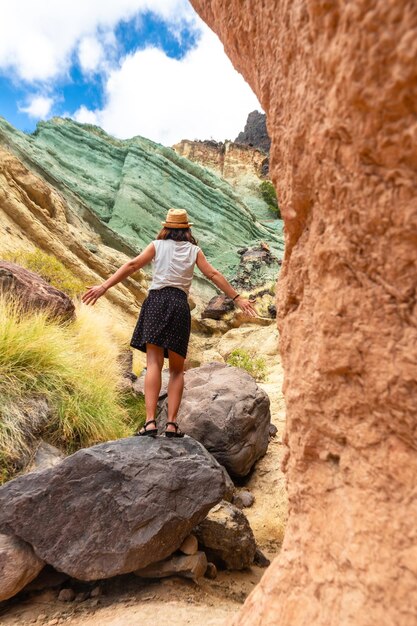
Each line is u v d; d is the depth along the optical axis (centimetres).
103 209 2305
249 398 498
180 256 297
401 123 77
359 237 94
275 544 376
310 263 116
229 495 429
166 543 251
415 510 93
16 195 1412
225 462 457
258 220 3083
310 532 123
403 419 93
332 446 116
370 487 103
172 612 213
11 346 404
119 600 235
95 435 395
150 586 250
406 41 70
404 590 91
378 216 88
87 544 239
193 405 480
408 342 89
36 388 392
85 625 209
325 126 93
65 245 1501
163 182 2552
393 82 74
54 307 541
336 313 104
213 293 2095
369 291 96
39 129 2486
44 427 371
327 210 103
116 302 1502
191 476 267
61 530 241
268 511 431
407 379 90
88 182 2367
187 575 257
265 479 492
